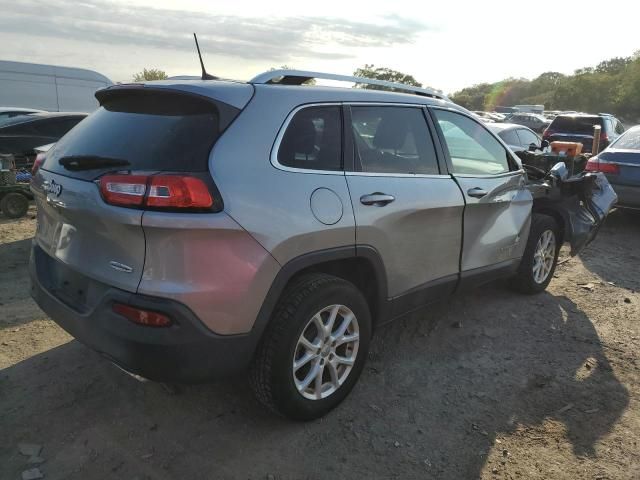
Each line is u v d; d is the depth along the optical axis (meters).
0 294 4.65
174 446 2.79
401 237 3.30
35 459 2.66
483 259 4.12
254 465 2.68
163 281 2.39
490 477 2.66
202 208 2.39
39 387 3.26
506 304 4.82
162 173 2.40
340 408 3.18
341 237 2.91
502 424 3.08
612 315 4.66
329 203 2.86
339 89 3.21
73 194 2.63
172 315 2.38
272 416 3.07
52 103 15.88
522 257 4.77
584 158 7.80
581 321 4.52
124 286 2.46
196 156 2.51
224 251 2.45
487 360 3.81
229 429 2.95
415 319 4.45
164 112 2.79
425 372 3.62
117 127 2.87
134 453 2.73
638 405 3.29
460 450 2.85
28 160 9.39
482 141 4.24
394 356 3.83
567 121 15.75
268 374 2.74
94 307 2.57
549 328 4.36
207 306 2.43
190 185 2.37
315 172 2.88
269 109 2.79
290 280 2.88
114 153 2.71
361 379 3.50
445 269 3.76
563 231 5.25
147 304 2.38
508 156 4.52
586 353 3.95
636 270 5.96
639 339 4.20
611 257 6.46
